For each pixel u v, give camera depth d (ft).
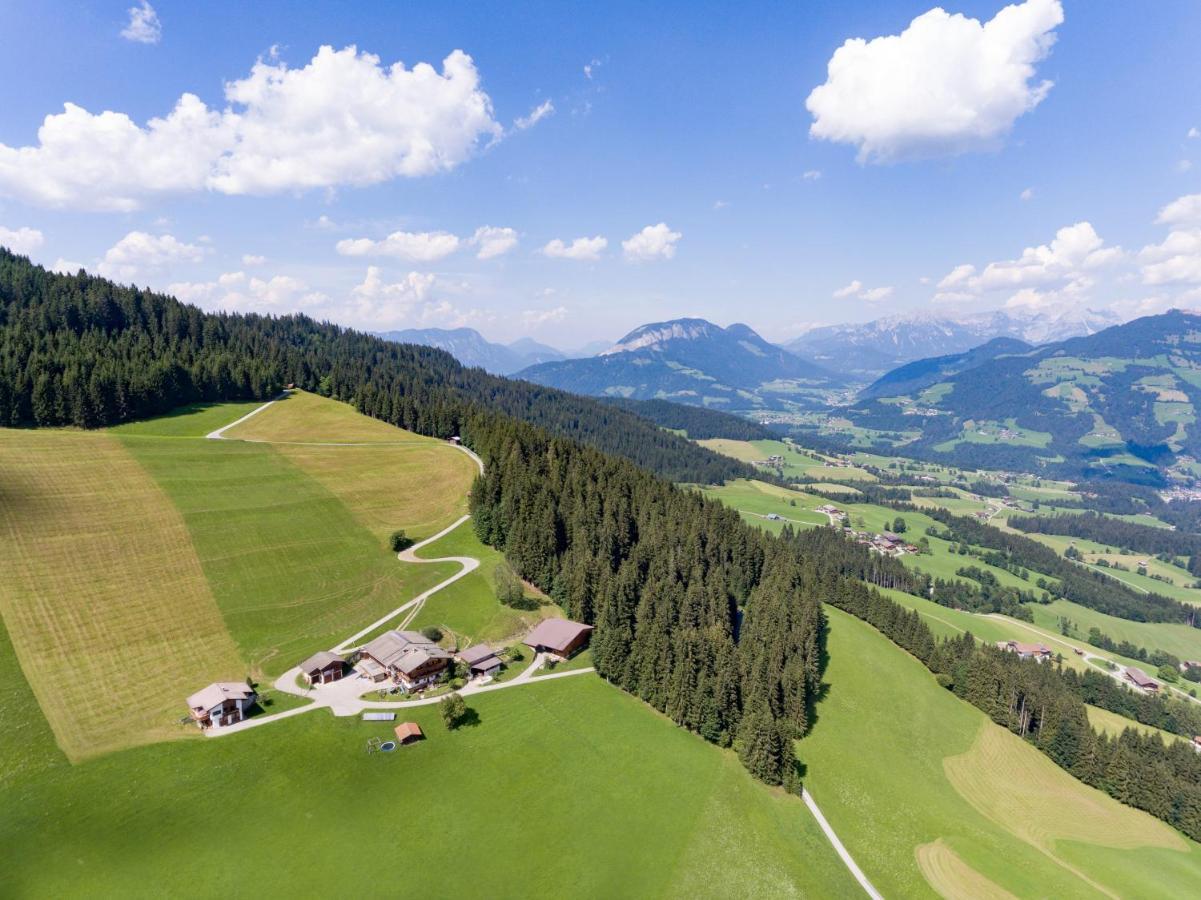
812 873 237.66
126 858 204.13
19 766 233.76
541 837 232.12
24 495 385.50
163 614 328.49
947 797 306.55
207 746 255.70
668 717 317.42
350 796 239.30
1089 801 333.21
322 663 306.14
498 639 358.43
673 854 232.94
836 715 360.07
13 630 294.05
